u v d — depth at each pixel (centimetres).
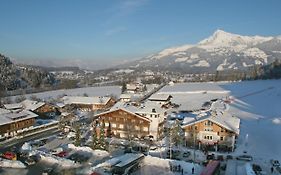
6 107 10306
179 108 12375
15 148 7044
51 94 18162
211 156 6238
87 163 6038
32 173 5500
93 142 6812
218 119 6812
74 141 7331
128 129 7888
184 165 5756
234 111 10862
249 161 6119
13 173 5481
